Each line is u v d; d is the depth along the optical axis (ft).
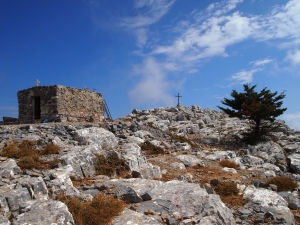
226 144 105.50
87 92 104.06
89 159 46.03
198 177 56.24
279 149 101.09
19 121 96.17
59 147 49.57
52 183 33.60
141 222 27.81
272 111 105.91
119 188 36.86
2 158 41.19
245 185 55.72
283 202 47.21
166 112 153.38
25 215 24.66
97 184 38.55
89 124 76.28
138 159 52.26
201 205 32.96
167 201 33.58
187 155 71.41
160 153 71.36
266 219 40.70
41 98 91.86
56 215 24.58
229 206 44.52
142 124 94.32
